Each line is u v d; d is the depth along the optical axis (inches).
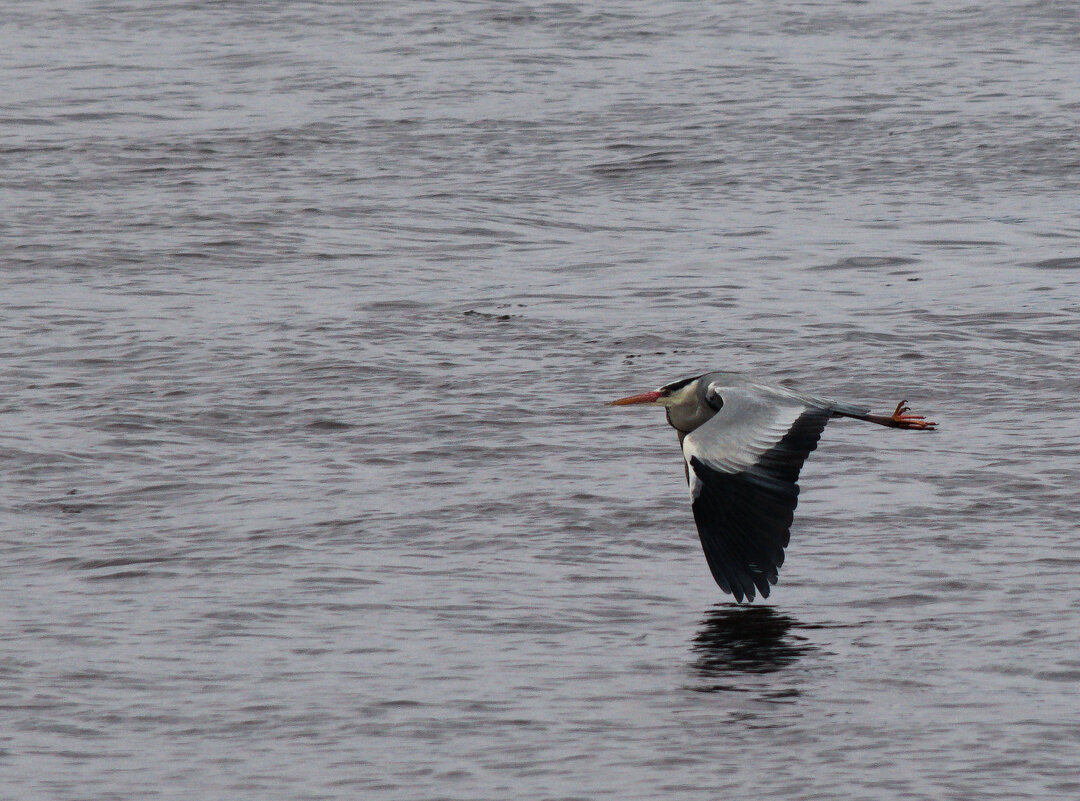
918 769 416.5
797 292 975.6
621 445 706.2
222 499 647.1
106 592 552.1
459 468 680.4
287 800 405.7
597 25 1983.3
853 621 519.8
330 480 667.4
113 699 465.1
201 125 1460.4
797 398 469.4
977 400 762.8
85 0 2159.2
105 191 1227.2
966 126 1428.4
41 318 912.3
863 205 1204.5
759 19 2016.5
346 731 444.1
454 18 2016.5
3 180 1252.5
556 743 435.2
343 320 912.3
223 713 455.5
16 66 1749.5
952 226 1136.8
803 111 1501.0
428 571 568.7
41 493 655.8
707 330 889.5
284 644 505.7
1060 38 1878.7
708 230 1141.7
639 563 576.7
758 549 449.1
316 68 1726.1
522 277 1018.7
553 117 1492.4
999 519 607.8
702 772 417.4
